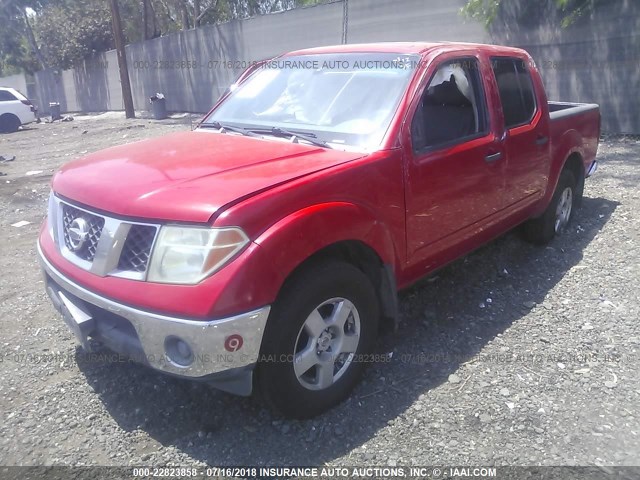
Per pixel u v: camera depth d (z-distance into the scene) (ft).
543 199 16.60
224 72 62.75
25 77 116.06
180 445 9.73
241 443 9.73
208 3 88.84
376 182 10.69
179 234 8.79
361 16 47.24
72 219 10.34
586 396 10.77
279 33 54.85
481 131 13.64
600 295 14.76
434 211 12.17
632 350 12.26
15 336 13.50
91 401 10.94
